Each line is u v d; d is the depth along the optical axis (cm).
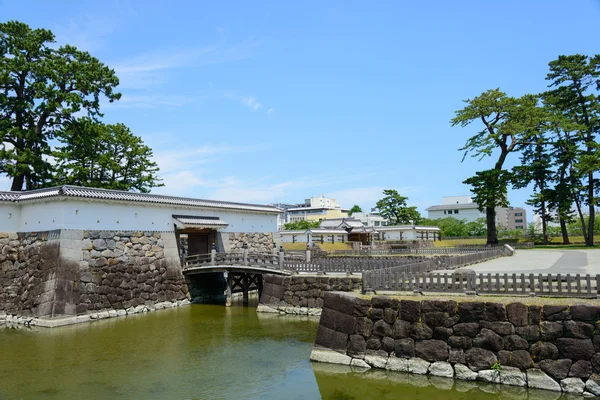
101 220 2511
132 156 3956
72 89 3353
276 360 1512
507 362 1127
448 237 6950
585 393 1020
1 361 1543
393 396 1155
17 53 3020
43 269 2302
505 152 4881
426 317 1257
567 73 4569
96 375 1380
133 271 2622
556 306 1093
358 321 1368
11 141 3097
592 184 4456
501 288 1331
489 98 4700
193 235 3506
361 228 6328
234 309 2655
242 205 3728
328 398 1156
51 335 1947
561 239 5531
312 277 2400
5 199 2497
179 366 1465
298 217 11644
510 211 11769
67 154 3294
